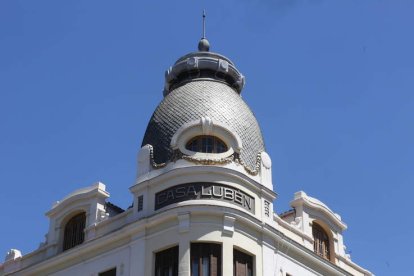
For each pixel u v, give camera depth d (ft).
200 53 156.15
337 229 160.25
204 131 139.23
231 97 148.97
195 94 147.33
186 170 134.82
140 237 134.82
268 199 141.18
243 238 132.36
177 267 128.57
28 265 156.46
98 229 145.69
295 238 147.43
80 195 151.43
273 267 136.36
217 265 128.47
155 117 148.66
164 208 134.21
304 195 154.71
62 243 152.87
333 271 152.35
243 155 141.49
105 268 139.44
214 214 130.52
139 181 140.67
